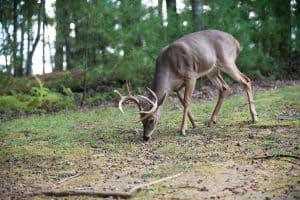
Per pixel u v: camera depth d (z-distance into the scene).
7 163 10.10
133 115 15.53
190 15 20.52
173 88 12.16
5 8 30.25
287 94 16.53
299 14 24.27
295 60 23.66
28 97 19.70
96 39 19.78
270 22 22.22
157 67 12.20
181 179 8.30
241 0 22.62
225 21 20.42
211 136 11.45
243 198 7.30
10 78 21.98
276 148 9.98
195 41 12.37
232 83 21.19
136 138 11.91
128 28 19.39
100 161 9.91
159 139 11.57
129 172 8.98
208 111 14.85
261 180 8.05
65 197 7.75
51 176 9.04
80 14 19.38
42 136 12.77
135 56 19.33
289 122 12.14
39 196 7.85
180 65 12.09
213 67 12.62
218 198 7.35
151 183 8.11
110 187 8.13
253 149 10.01
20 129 14.02
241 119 13.08
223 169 8.73
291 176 8.21
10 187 8.42
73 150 10.96
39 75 22.95
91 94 20.53
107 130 13.13
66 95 20.78
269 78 21.92
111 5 19.14
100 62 19.84
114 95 19.80
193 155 9.86
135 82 20.48
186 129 12.10
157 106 11.70
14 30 29.27
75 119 15.38
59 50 26.38
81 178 8.77
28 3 30.20
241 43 20.58
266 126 11.96
